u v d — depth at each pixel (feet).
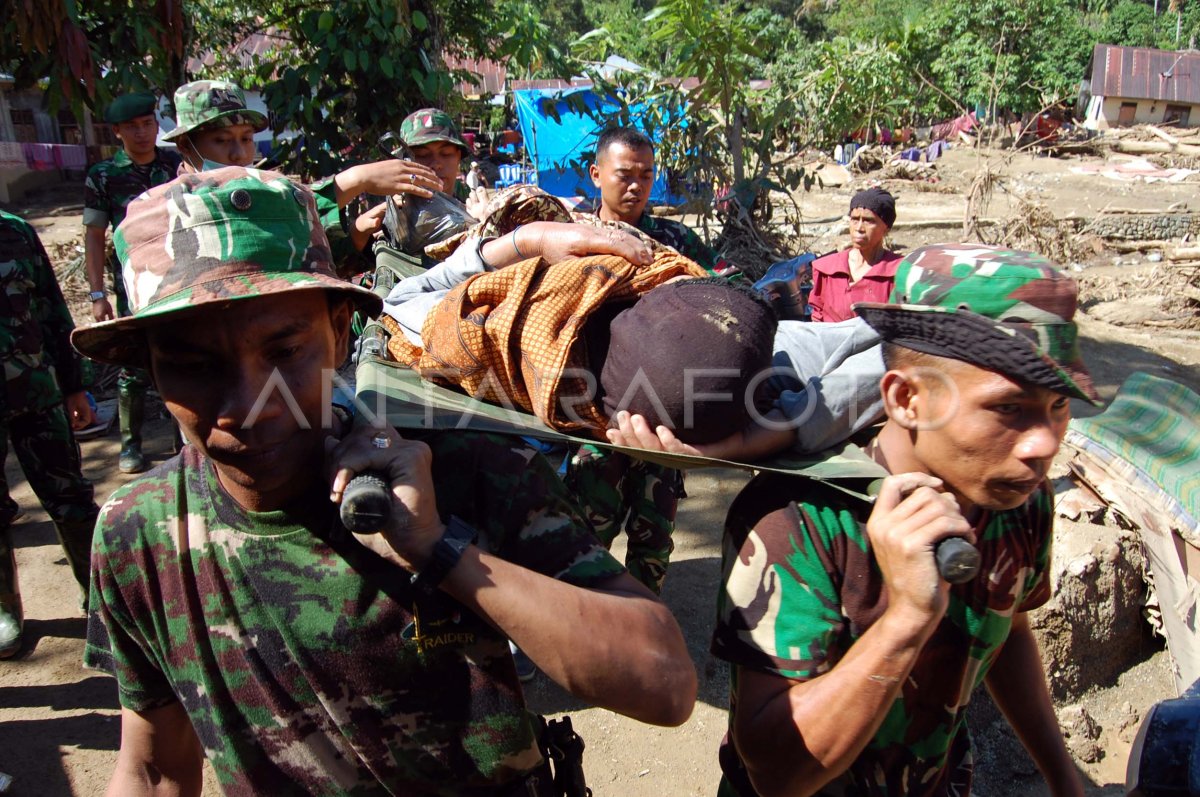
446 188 12.23
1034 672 5.79
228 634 4.13
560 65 20.99
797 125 27.40
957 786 5.53
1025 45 86.07
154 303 3.69
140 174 15.69
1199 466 9.43
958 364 4.13
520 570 3.85
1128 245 37.37
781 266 9.34
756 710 4.50
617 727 10.19
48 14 16.08
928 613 4.01
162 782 4.90
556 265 5.40
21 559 13.79
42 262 10.98
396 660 4.04
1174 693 10.31
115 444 17.62
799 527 4.58
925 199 56.13
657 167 24.89
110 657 4.66
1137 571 10.68
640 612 4.01
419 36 17.29
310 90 16.70
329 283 3.70
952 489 4.50
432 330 5.38
